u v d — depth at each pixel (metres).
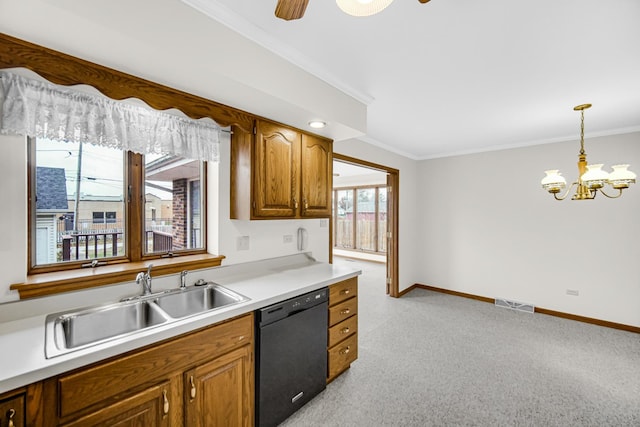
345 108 2.15
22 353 1.02
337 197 8.09
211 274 2.01
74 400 1.01
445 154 4.50
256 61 1.52
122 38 1.08
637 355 2.60
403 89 2.21
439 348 2.74
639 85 2.10
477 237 4.20
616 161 3.16
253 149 1.93
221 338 1.45
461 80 2.05
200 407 1.37
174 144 1.74
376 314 3.65
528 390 2.09
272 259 2.44
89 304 1.50
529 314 3.64
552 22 1.41
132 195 1.76
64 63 1.18
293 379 1.83
